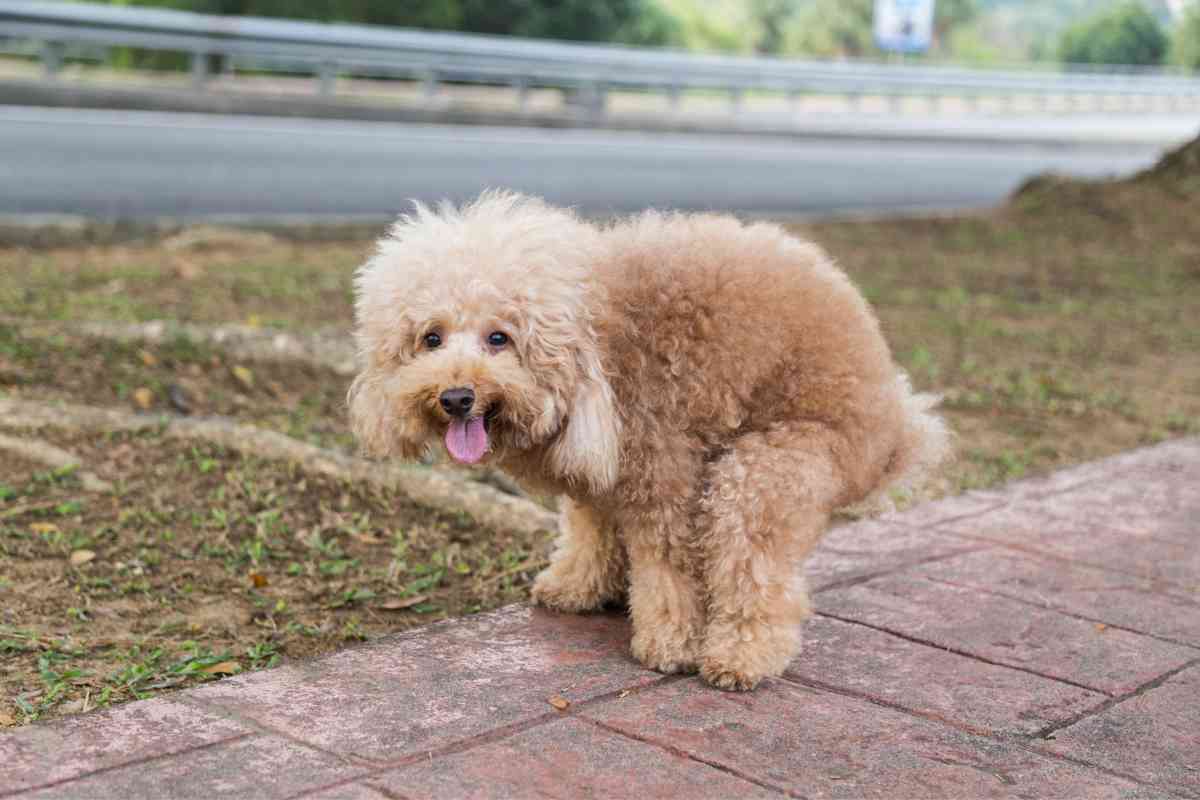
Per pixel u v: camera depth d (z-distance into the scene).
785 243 1.43
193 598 1.56
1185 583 1.64
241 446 1.91
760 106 10.47
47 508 1.73
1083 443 2.22
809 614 1.43
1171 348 2.98
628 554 1.48
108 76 7.20
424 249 1.34
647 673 1.40
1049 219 4.54
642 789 1.21
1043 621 1.53
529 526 1.75
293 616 1.54
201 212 3.64
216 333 2.30
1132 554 1.72
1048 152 7.98
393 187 4.21
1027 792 1.23
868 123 8.91
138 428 1.94
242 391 2.19
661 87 7.98
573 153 5.44
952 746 1.29
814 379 1.36
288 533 1.72
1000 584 1.62
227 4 9.72
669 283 1.37
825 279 1.41
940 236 4.24
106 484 1.80
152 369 2.19
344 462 1.86
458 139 5.54
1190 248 4.17
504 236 1.34
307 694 1.33
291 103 5.92
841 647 1.46
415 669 1.39
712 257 1.38
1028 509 1.87
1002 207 4.84
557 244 1.35
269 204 3.82
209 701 1.31
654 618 1.41
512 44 6.59
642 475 1.36
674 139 6.57
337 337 2.36
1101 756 1.28
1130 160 7.80
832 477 1.36
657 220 1.45
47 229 3.25
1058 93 10.18
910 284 3.50
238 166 4.34
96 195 3.70
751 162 5.86
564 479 1.39
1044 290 3.55
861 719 1.33
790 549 1.37
